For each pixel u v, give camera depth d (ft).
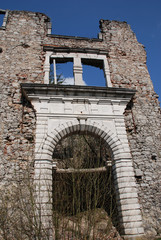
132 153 36.19
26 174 30.55
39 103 36.37
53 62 42.63
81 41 46.78
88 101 38.14
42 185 27.20
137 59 47.21
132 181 32.68
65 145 44.98
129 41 49.39
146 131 38.83
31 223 21.30
